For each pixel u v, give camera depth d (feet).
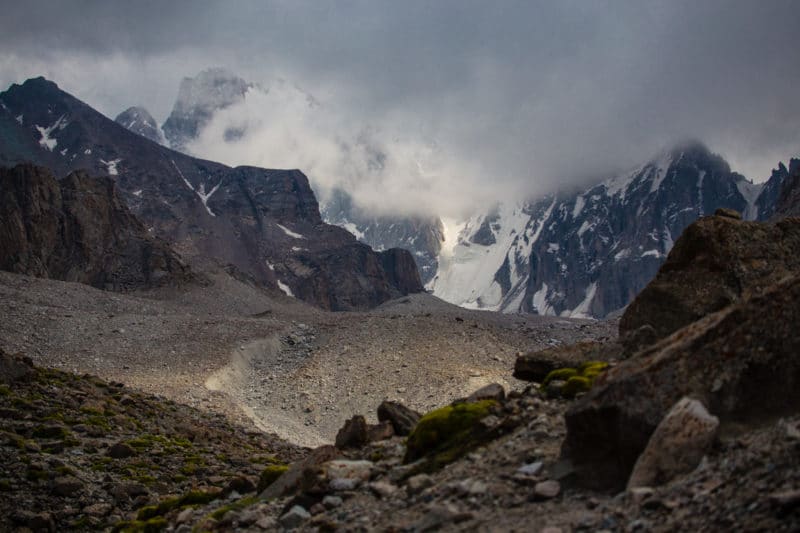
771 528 30.76
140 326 361.10
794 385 41.78
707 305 65.77
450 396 263.70
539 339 439.22
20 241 648.79
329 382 297.33
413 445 57.57
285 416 261.24
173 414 177.47
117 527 76.69
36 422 128.77
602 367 59.98
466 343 338.54
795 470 33.76
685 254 70.03
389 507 47.78
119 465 112.47
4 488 94.48
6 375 154.40
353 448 70.59
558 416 53.06
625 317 70.03
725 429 40.86
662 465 39.22
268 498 62.69
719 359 42.83
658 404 41.86
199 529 57.82
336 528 47.01
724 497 34.27
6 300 405.59
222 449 143.74
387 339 348.79
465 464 50.80
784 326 42.88
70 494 96.48
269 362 348.59
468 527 40.57
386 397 272.31
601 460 43.06
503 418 56.18
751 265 66.54
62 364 288.30
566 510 39.86
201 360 317.83
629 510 36.88
